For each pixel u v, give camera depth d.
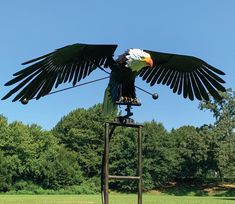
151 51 8.16
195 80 8.57
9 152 91.88
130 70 7.73
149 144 96.25
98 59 7.82
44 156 94.94
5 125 91.81
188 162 97.00
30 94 7.68
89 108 103.06
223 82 8.45
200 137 92.19
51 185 94.88
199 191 96.69
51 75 7.67
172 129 111.56
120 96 7.85
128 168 94.75
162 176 97.75
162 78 8.62
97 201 60.28
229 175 88.75
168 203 57.44
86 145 100.69
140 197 7.88
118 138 96.50
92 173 100.62
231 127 89.25
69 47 7.43
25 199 64.06
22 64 7.36
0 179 90.19
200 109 92.00
